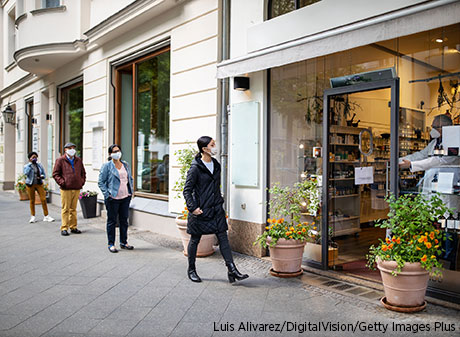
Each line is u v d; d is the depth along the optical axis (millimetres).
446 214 4301
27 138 15617
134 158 9406
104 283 4793
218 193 4891
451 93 4387
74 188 7820
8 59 17078
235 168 6246
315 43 4641
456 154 4332
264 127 5871
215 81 6637
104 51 9938
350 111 5375
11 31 17141
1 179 18266
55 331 3480
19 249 6598
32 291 4535
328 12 4668
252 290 4508
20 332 3465
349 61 5176
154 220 8070
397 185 4559
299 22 5016
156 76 8586
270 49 5168
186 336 3365
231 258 4770
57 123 12867
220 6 6613
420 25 3705
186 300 4203
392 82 4605
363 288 4586
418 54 4621
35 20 11133
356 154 5457
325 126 5309
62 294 4426
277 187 5383
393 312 3822
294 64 5785
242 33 6145
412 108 4648
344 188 5578
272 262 5125
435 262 3746
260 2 5848
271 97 5902
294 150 5785
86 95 10766
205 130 6855
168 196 8172
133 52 8891
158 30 8016
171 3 7414
